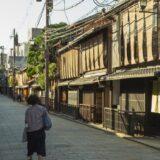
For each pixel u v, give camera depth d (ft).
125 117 79.61
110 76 87.40
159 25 71.00
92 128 94.89
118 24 94.43
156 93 70.03
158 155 54.39
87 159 50.83
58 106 164.55
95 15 129.90
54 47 184.34
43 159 48.26
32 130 43.45
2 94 523.70
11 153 55.57
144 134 75.82
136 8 82.02
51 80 187.62
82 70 133.08
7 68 510.17
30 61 213.66
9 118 127.44
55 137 75.00
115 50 97.30
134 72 75.10
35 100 44.27
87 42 125.39
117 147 61.82
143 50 78.48
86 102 124.06
